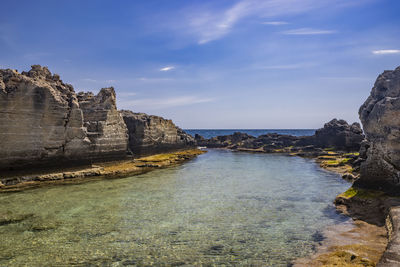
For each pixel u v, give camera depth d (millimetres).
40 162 28562
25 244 12906
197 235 14086
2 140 25531
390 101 17984
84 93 41875
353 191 20125
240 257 11664
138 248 12531
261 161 50594
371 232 14039
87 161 33531
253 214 17578
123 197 21906
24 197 21469
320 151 63406
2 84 25812
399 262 9008
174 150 66750
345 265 10438
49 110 28953
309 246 12680
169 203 20188
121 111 53188
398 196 17469
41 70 32250
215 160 52625
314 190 24812
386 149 18406
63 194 22641
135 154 47125
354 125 63562
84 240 13383
